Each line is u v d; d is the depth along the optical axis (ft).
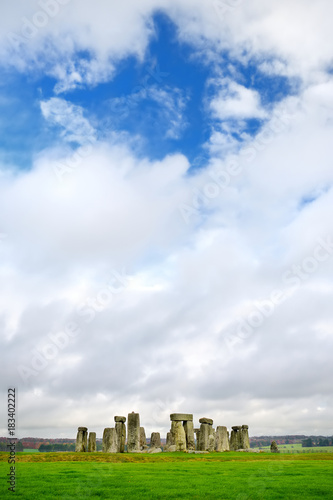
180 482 81.41
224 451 184.96
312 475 93.76
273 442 209.15
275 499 66.08
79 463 116.67
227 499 65.87
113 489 72.84
